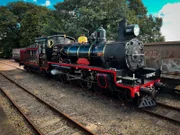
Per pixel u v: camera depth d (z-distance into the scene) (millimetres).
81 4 17359
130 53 5715
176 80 6746
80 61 7469
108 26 15938
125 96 5777
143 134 3936
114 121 4602
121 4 15977
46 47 10016
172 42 7586
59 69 9047
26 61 14086
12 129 4078
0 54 37625
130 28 5930
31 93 7207
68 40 11164
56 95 7082
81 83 7844
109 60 6086
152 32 20188
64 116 4773
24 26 28672
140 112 5156
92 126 4348
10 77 11594
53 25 19266
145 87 5211
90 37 7188
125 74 5855
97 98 6520
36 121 4684
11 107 5785
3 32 33375
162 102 5973
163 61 7949
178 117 4742
